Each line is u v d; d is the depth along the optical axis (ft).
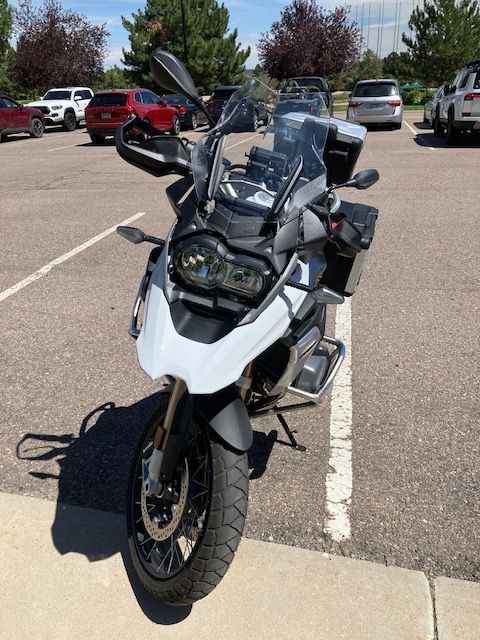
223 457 7.32
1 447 11.26
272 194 8.29
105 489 10.19
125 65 155.43
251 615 8.00
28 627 7.89
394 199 30.68
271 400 8.68
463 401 12.57
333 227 9.84
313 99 10.90
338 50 125.59
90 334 15.65
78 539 9.18
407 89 141.18
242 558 8.82
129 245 23.35
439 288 18.49
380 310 17.01
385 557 8.87
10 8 156.25
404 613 8.01
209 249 7.04
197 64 146.30
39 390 13.10
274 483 10.32
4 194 34.76
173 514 7.97
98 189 35.58
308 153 8.95
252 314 7.29
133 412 12.28
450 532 9.29
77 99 85.05
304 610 8.07
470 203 29.17
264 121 9.70
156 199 32.01
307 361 9.23
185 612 8.06
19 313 17.07
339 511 9.71
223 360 6.96
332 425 11.86
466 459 10.86
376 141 56.95
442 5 129.08
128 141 8.71
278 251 7.34
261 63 128.67
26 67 112.57
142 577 8.14
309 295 8.24
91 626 7.90
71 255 22.27
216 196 7.84
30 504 9.86
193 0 148.46
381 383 13.29
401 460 10.86
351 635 7.75
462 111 48.44
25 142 68.13
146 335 7.40
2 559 8.84
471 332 15.53
